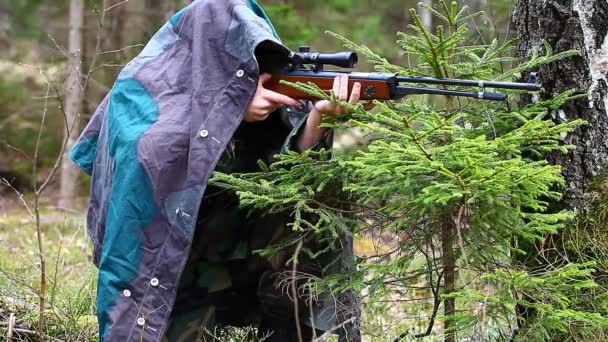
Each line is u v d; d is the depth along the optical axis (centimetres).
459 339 421
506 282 368
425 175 376
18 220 1002
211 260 439
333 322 446
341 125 405
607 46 427
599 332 408
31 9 1653
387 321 531
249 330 473
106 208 413
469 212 384
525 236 384
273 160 445
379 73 395
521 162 362
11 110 1507
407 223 398
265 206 425
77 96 1192
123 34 1262
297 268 447
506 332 432
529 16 443
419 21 384
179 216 396
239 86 405
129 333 395
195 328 437
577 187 432
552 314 376
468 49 418
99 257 427
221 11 418
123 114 416
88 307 541
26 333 484
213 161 398
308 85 398
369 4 1466
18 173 1430
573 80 430
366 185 396
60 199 1217
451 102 415
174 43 430
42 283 464
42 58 1591
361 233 437
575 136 431
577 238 427
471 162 346
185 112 408
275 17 1103
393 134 362
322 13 1419
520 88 372
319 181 414
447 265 405
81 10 1252
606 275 419
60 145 1491
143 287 397
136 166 397
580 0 426
